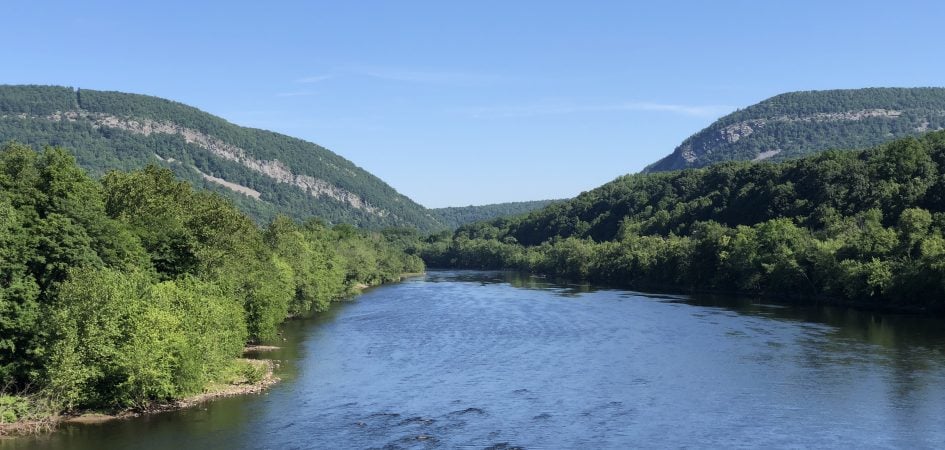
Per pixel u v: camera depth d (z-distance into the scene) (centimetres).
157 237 7138
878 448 4312
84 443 4409
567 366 6956
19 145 6172
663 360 7144
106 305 5034
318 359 7438
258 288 8225
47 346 4900
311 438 4603
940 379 5975
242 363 6719
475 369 6875
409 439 4594
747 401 5447
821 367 6562
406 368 6944
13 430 4616
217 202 9050
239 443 4469
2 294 4844
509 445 4469
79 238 5494
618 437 4619
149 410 5212
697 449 4356
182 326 5541
